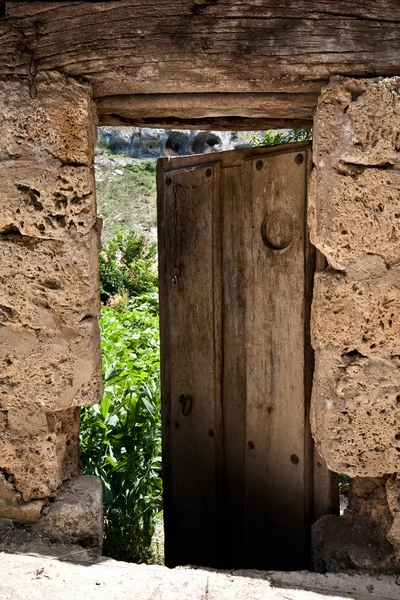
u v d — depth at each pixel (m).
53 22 2.41
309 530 3.03
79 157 2.45
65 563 2.37
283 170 2.98
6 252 2.48
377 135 2.36
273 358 3.10
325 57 2.38
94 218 2.52
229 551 3.47
